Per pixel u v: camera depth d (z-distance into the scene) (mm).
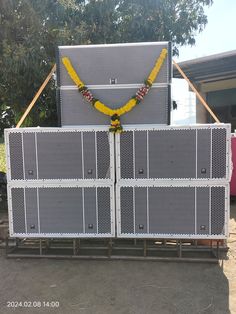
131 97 3969
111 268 3832
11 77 5707
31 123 6441
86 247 4289
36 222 4047
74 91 4051
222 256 4105
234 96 9703
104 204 3957
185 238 3893
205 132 3781
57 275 3686
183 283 3443
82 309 2992
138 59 3941
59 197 3994
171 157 3840
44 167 3977
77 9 6336
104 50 3967
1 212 6129
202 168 3812
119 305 3047
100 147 3908
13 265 3969
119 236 3955
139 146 3861
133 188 3902
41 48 5762
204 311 2922
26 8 5859
